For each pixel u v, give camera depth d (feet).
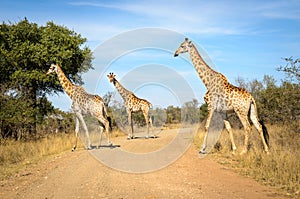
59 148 43.80
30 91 66.08
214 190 21.84
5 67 64.85
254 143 37.37
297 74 37.24
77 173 27.14
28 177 27.09
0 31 64.80
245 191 21.74
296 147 33.30
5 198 20.88
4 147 41.57
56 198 20.34
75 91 43.24
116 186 22.82
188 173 27.12
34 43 67.82
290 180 23.62
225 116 37.78
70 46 68.59
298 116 42.22
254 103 35.88
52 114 67.72
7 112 50.16
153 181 24.26
